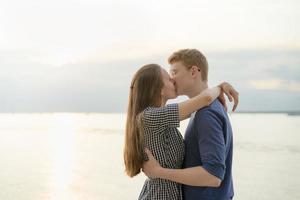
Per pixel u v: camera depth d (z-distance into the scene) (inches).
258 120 1382.9
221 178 64.5
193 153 68.2
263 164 420.8
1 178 352.5
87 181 340.5
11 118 2007.9
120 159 476.1
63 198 276.5
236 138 687.7
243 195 288.0
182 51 74.3
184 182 65.1
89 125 1258.0
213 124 65.3
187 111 67.1
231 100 72.7
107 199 273.1
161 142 68.7
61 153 538.6
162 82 71.5
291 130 882.1
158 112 67.7
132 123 70.6
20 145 641.6
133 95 71.7
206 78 74.2
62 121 1619.1
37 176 363.6
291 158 456.1
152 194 69.9
